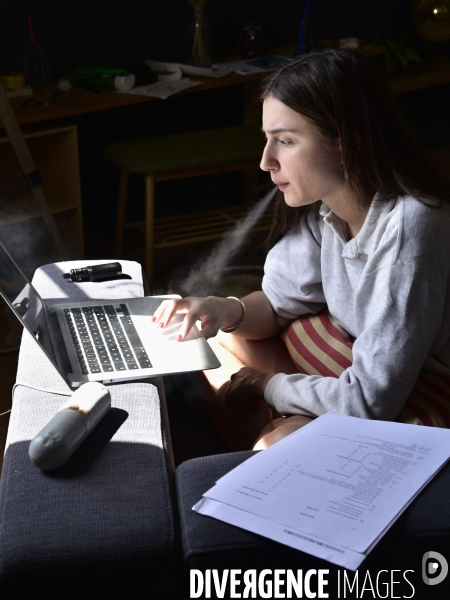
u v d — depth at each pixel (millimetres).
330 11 3826
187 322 1230
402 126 1103
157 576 747
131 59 3318
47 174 2982
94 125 3279
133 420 966
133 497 807
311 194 1136
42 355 1167
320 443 878
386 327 1053
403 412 1076
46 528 761
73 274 1490
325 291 1305
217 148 2838
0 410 1971
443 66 3758
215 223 3227
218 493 790
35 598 730
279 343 1459
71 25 3100
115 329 1236
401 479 792
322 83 1049
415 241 1045
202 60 3219
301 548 698
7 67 2986
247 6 3566
